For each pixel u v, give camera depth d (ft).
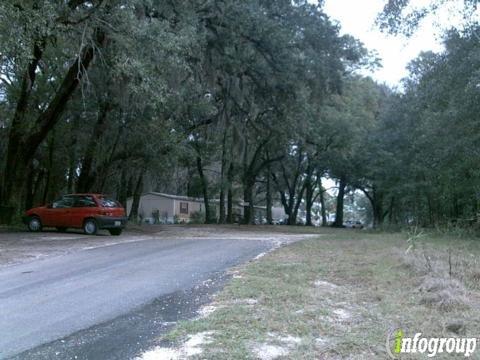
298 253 43.11
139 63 49.55
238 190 155.12
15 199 72.23
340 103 136.56
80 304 23.84
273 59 76.38
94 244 51.11
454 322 19.36
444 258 36.17
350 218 377.91
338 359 15.88
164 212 172.76
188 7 63.16
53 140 87.76
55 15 46.68
